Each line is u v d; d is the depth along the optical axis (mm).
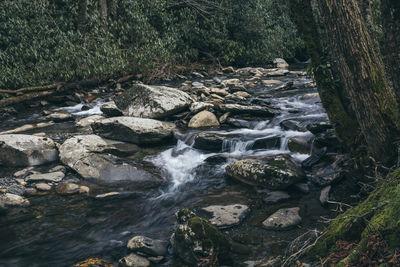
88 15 13039
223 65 16969
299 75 13641
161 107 7578
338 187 4574
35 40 11141
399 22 3152
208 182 5250
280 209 4219
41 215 4469
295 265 3146
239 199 4617
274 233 3789
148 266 3340
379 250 2660
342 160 4949
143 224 4211
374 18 6578
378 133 3828
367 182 4395
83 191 5059
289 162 5055
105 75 12633
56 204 4750
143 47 13070
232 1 17234
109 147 6227
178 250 3453
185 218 3873
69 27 12938
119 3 14406
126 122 6668
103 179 5422
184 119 7695
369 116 3816
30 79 10906
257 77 13102
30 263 3518
